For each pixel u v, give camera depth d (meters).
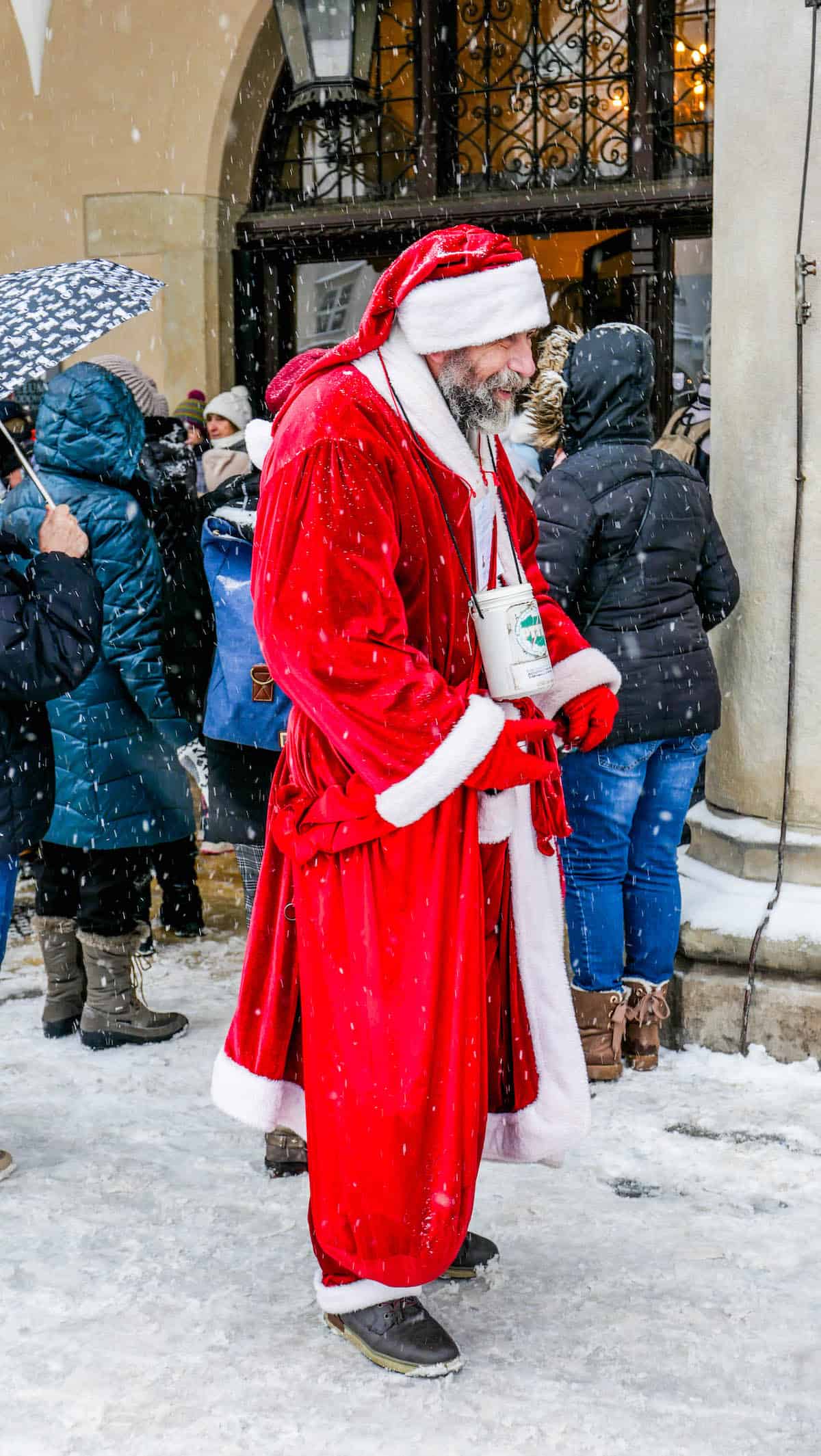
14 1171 3.17
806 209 3.61
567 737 2.80
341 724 2.29
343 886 2.37
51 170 7.88
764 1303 2.60
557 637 2.78
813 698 3.79
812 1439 2.22
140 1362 2.44
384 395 2.38
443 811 2.36
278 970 2.52
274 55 7.62
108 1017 3.92
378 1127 2.33
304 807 2.43
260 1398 2.34
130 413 3.86
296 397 2.43
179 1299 2.65
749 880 3.92
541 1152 2.64
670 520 3.51
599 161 7.26
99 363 4.72
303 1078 2.54
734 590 3.71
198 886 5.54
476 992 2.36
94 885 3.85
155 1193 3.08
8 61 7.81
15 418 3.88
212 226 7.77
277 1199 3.06
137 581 3.76
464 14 7.33
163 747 3.88
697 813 4.17
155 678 3.79
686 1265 2.74
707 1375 2.38
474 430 2.43
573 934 3.63
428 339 2.33
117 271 3.48
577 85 7.21
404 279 2.38
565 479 3.49
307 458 2.28
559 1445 2.21
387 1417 2.29
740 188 3.75
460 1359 2.41
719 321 3.89
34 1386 2.37
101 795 3.77
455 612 2.46
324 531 2.26
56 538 3.09
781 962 3.75
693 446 5.84
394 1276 2.36
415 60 7.43
